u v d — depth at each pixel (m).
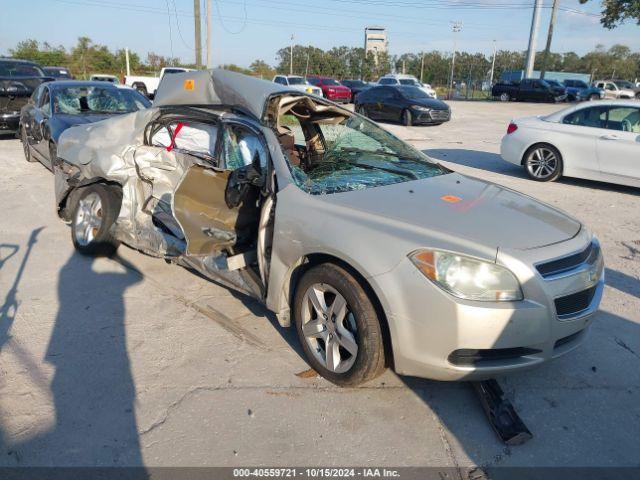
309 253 3.08
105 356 3.39
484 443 2.73
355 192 3.34
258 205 3.71
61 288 4.37
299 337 3.31
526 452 2.67
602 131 8.27
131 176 4.55
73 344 3.52
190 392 3.05
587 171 8.50
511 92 34.56
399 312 2.71
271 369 3.30
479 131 16.78
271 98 3.77
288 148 3.82
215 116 4.02
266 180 3.48
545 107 28.00
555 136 8.74
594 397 3.12
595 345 3.70
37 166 9.28
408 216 2.98
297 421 2.84
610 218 6.90
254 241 3.80
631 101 8.25
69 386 3.07
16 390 3.02
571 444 2.74
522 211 3.26
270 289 3.36
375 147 4.34
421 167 4.08
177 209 3.67
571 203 7.64
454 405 3.01
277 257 3.27
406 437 2.75
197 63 24.45
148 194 4.52
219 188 3.89
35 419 2.79
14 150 10.91
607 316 4.13
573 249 2.91
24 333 3.64
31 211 6.54
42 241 5.48
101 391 3.04
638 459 2.64
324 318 3.12
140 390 3.05
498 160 11.29
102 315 3.93
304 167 3.97
